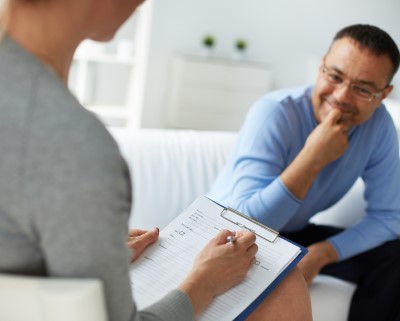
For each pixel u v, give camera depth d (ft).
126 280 2.33
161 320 2.71
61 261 2.15
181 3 14.60
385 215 6.38
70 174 2.07
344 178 6.23
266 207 5.35
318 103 5.85
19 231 2.16
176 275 3.37
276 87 16.05
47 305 2.06
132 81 13.74
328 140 5.46
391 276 6.03
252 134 5.86
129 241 3.59
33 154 2.07
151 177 7.07
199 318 3.12
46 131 2.08
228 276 3.26
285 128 5.85
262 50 15.64
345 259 6.31
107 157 2.12
